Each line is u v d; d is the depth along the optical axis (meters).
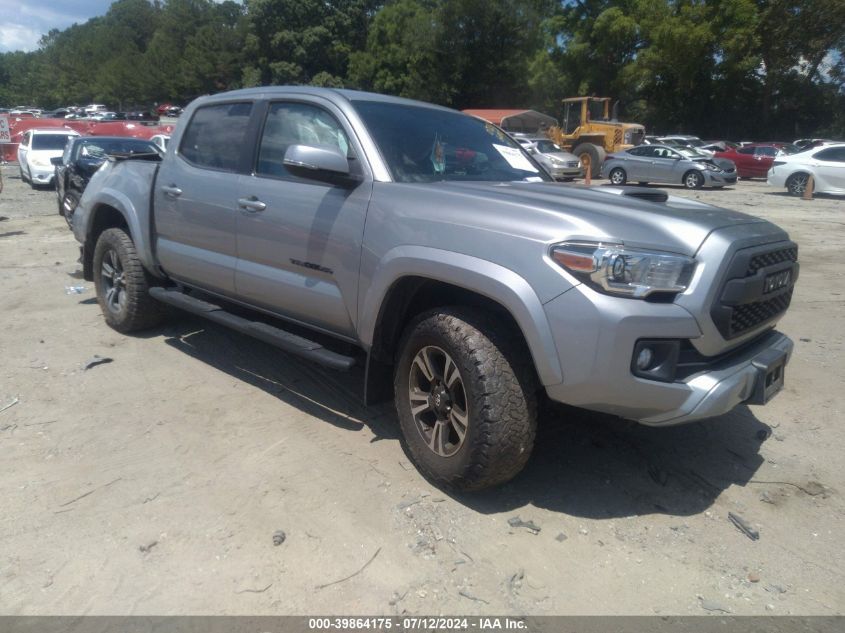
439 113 4.30
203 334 5.61
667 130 44.03
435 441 3.25
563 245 2.75
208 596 2.57
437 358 3.24
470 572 2.72
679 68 39.00
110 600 2.54
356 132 3.68
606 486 3.37
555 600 2.57
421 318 3.28
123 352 5.19
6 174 24.42
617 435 3.91
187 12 96.69
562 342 2.74
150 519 3.03
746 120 42.75
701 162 21.81
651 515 3.14
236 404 4.26
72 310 6.42
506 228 2.92
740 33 37.16
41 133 20.55
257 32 58.78
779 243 3.25
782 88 41.09
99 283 5.70
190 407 4.21
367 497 3.22
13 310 6.43
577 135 27.42
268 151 4.12
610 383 2.71
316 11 57.41
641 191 3.62
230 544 2.87
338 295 3.62
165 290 5.02
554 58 44.91
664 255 2.74
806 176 18.86
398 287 3.35
